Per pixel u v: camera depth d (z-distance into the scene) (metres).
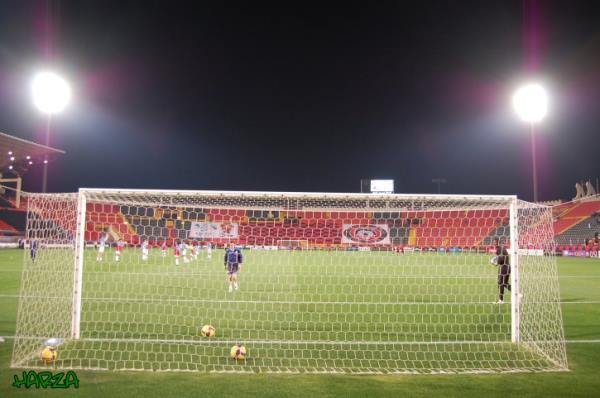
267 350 6.90
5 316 8.88
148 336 7.62
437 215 22.95
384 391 5.16
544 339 7.44
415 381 5.54
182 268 20.11
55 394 4.92
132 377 5.52
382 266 21.94
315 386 5.29
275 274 18.12
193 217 24.42
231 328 8.36
